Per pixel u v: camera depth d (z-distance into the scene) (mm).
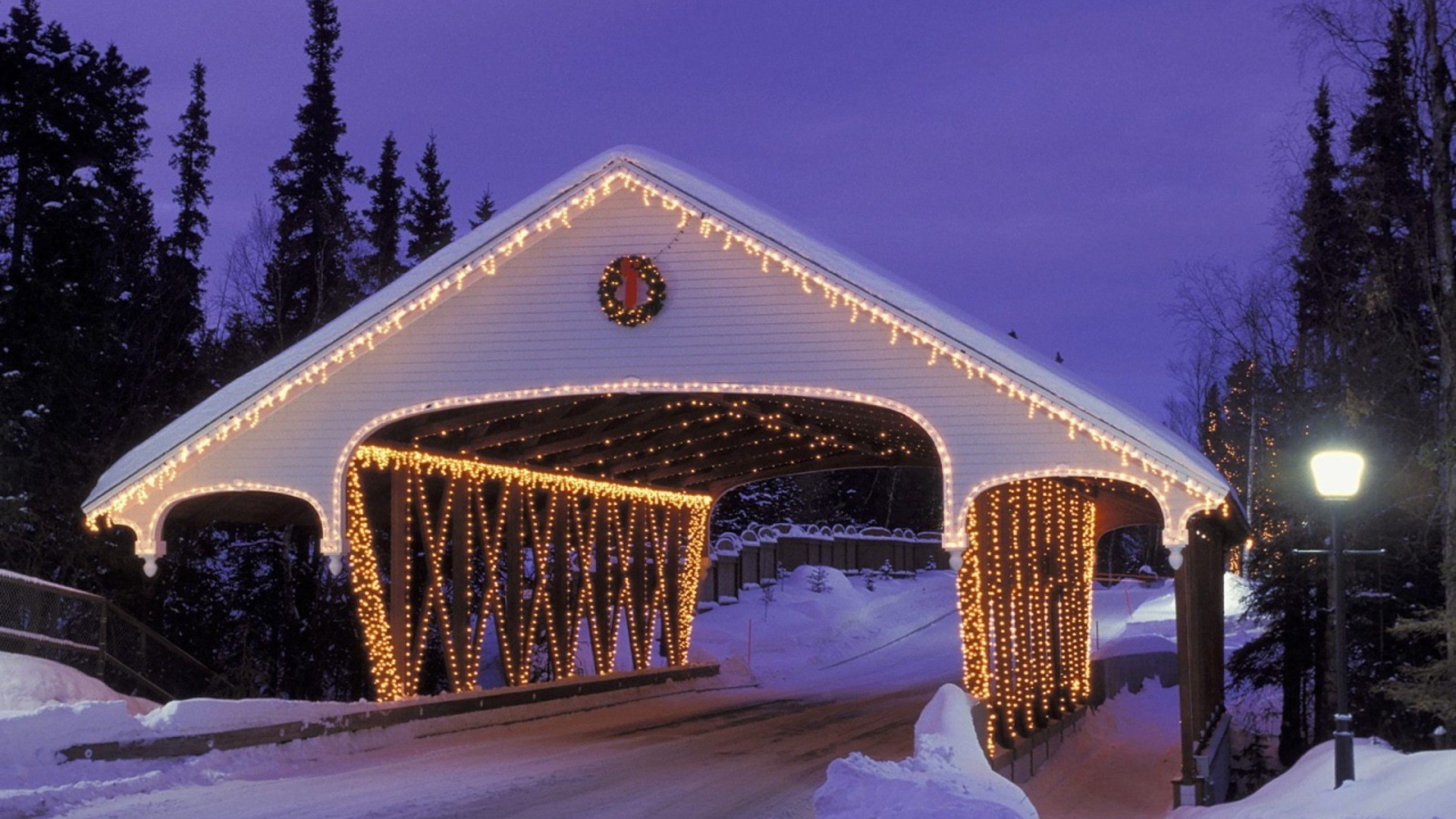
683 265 18531
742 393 18188
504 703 21562
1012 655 18484
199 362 34750
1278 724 33719
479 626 22516
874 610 49406
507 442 22547
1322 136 26078
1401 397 21688
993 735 17562
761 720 23094
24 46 29641
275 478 19000
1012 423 17281
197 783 13125
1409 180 20109
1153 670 38156
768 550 50000
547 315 18812
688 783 13953
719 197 18375
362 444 19391
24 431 24922
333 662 29812
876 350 17859
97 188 29984
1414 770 11148
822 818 10484
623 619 39125
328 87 40000
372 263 43719
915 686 33625
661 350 18422
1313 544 25969
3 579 17531
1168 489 16656
